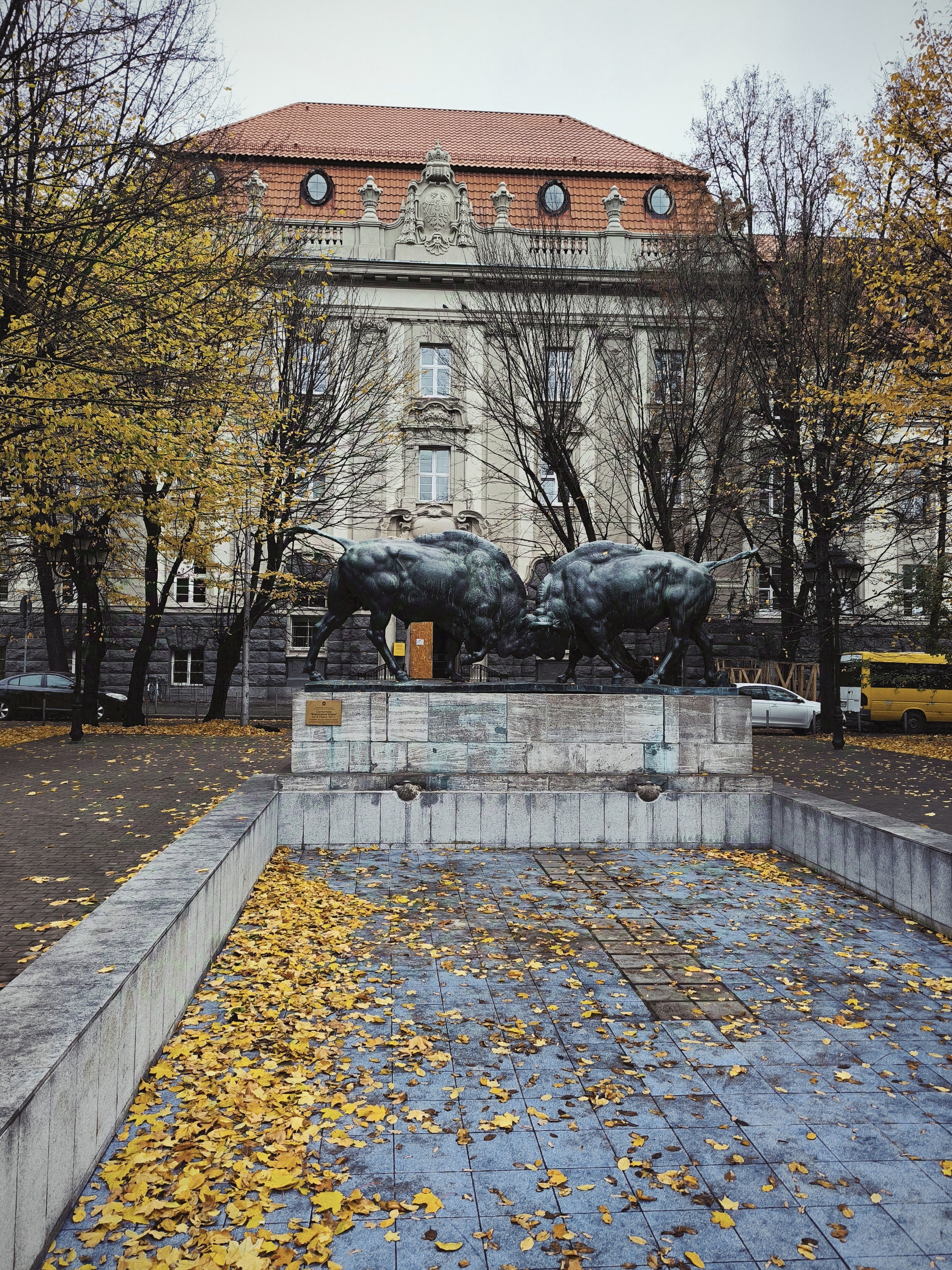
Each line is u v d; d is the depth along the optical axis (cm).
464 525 2970
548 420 1809
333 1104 437
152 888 555
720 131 2089
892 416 1563
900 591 2561
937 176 1480
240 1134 405
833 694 2239
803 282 1922
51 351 1104
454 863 964
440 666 1262
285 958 632
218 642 2448
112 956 427
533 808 1054
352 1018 541
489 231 2383
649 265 2220
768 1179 382
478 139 3597
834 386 1875
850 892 858
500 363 2000
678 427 1759
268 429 1909
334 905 773
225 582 2212
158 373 1177
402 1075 472
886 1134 420
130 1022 411
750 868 963
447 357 2980
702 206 2038
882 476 1922
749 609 2708
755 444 2114
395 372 2897
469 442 3008
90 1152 357
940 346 1472
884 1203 367
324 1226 341
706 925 745
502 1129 419
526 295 1855
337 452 2423
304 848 1035
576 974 627
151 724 2317
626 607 1118
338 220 3011
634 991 597
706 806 1073
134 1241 324
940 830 916
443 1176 381
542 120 3784
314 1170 381
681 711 1098
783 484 2253
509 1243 339
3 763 1480
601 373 2148
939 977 625
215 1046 486
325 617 1120
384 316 2956
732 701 1101
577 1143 409
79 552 1797
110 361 1134
